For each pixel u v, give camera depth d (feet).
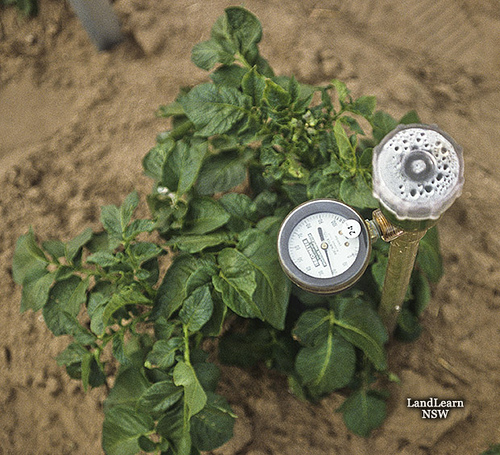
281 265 1.70
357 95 2.61
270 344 1.99
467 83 2.65
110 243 1.83
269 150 1.90
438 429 2.04
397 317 1.94
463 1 2.83
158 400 1.72
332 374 1.80
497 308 2.18
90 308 1.86
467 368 2.12
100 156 2.65
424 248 1.88
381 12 2.86
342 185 1.81
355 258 1.66
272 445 2.08
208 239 1.84
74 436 2.20
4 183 2.62
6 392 2.30
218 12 2.88
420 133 1.42
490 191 2.37
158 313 1.84
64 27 3.01
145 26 2.89
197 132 1.90
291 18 2.81
